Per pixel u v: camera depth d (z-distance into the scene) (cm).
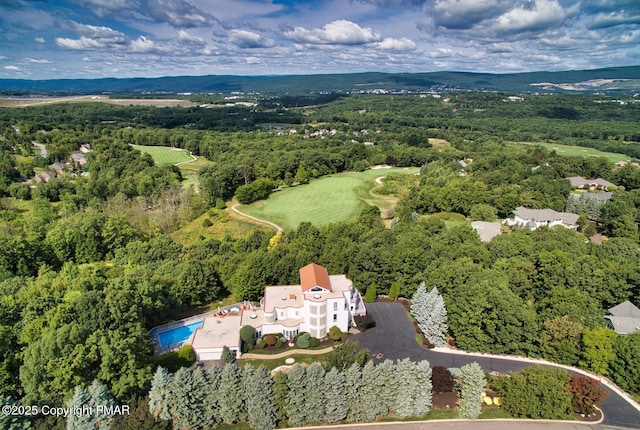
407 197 15800
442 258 8994
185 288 8419
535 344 7338
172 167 19800
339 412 5634
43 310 6731
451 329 7650
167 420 5284
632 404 6153
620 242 10200
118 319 6438
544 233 10731
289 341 7538
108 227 11944
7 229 12225
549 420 5809
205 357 7044
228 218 15150
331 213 15425
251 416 5512
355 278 9144
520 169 18638
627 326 7638
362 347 7412
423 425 5694
